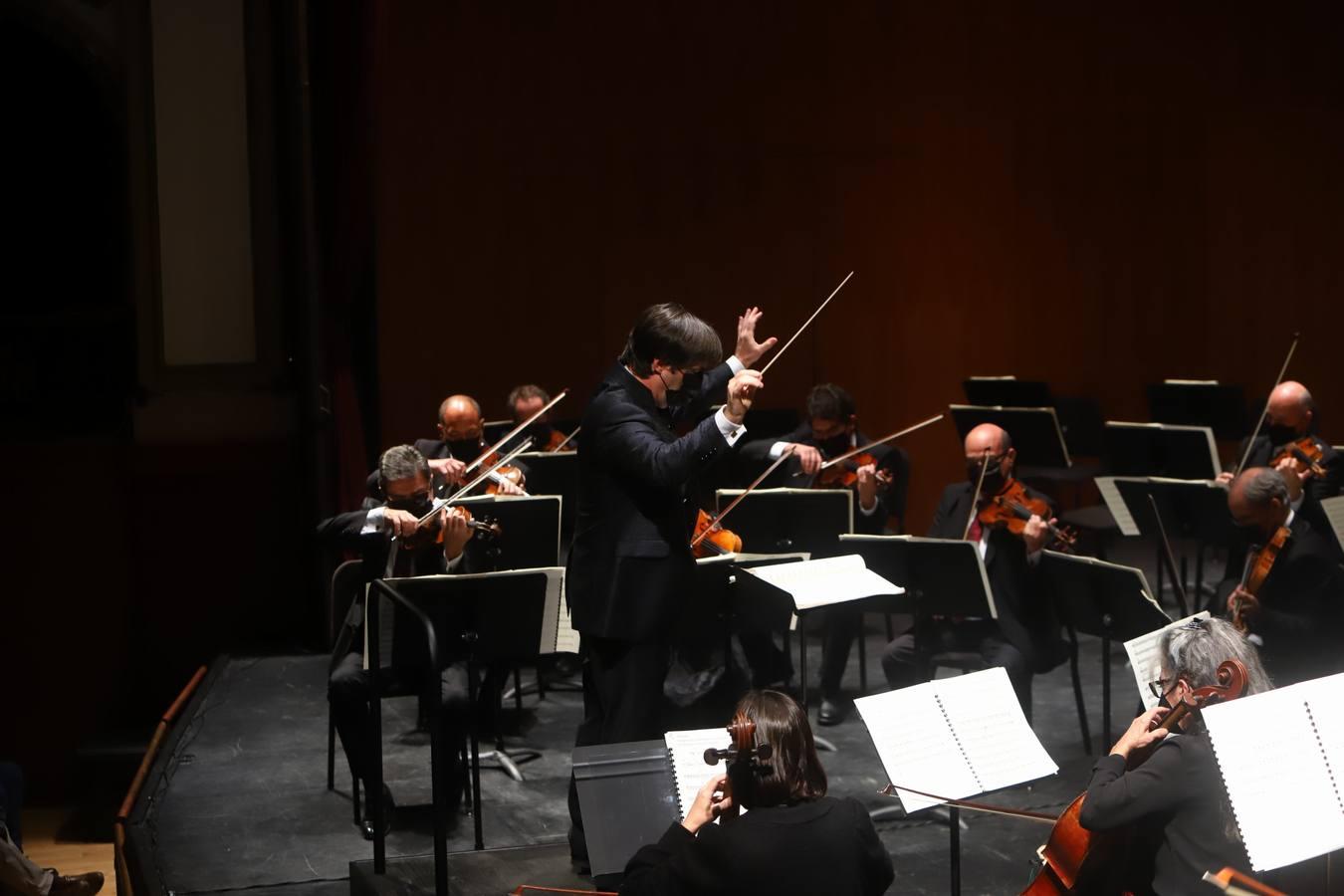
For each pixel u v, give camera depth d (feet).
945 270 30.19
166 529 22.39
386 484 15.07
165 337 22.11
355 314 25.55
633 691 11.54
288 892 13.51
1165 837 9.71
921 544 16.15
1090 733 17.79
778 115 29.17
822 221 29.55
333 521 16.05
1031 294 30.55
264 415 22.43
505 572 13.60
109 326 22.31
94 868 19.21
